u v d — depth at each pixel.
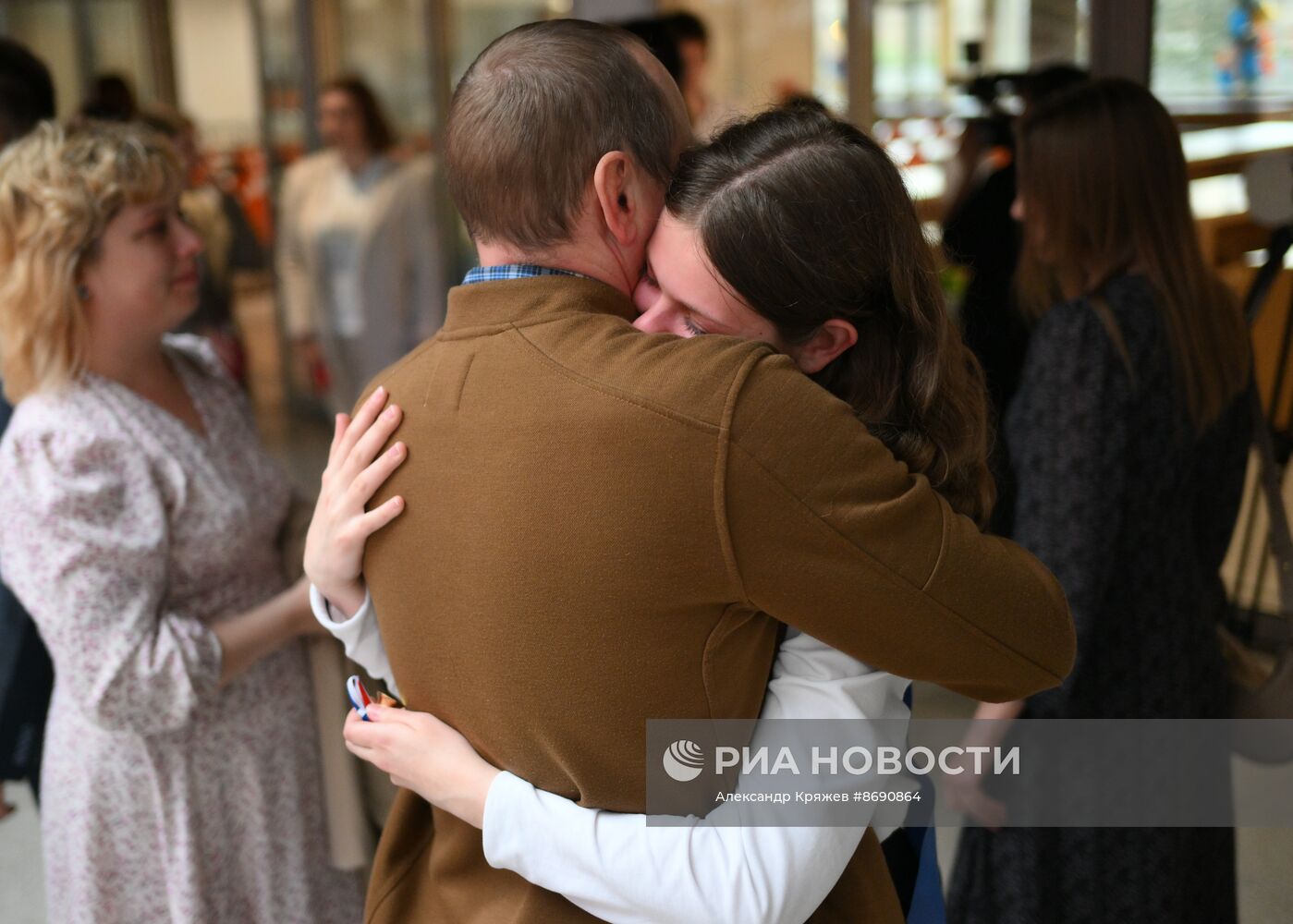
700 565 0.81
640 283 0.94
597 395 0.82
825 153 0.85
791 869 0.87
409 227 5.15
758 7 3.62
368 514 0.94
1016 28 3.31
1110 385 1.42
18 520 1.38
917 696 2.59
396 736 0.96
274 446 5.88
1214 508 1.57
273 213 6.28
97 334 1.49
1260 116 2.21
